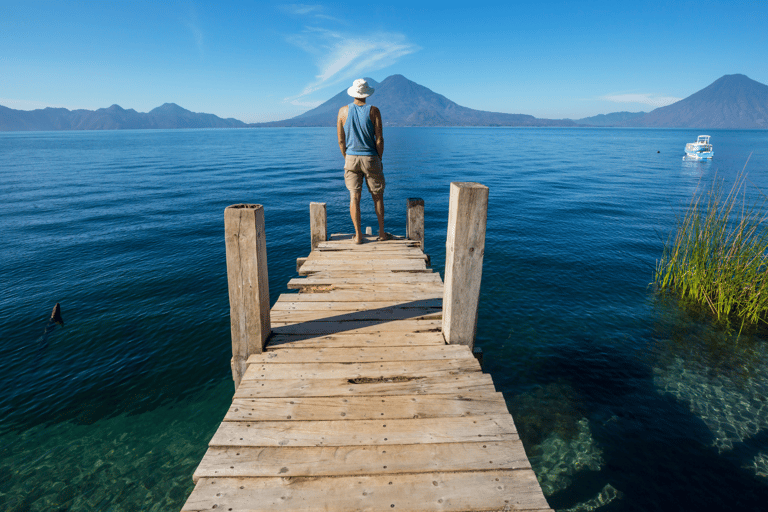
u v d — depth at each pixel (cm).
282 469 221
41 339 782
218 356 726
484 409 272
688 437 519
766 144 9950
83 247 1438
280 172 4022
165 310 911
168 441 528
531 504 204
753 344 731
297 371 312
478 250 329
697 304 902
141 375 670
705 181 3244
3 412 579
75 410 584
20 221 1862
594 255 1302
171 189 2895
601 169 4284
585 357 710
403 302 441
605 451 502
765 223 1052
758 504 424
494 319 861
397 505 202
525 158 5819
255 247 313
